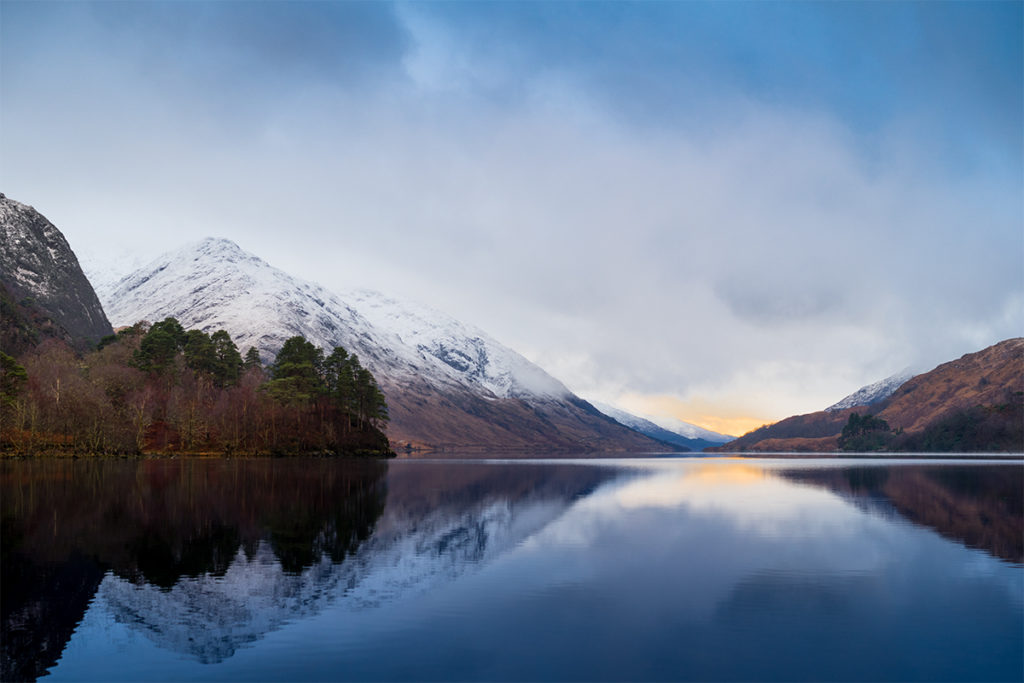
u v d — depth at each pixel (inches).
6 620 971.3
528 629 928.3
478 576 1230.9
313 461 6048.2
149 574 1235.2
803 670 792.3
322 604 1048.8
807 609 1026.7
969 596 1092.5
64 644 877.8
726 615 993.5
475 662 811.4
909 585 1161.4
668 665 802.8
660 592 1117.7
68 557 1375.5
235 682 759.1
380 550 1476.4
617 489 3161.9
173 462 4995.1
